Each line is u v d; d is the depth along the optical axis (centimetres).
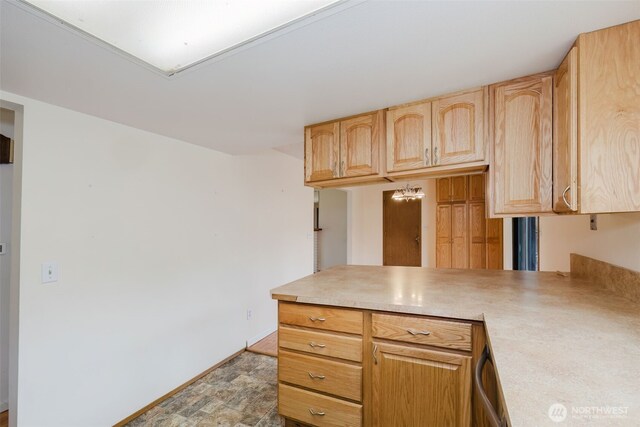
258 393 226
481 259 480
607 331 104
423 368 138
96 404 182
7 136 205
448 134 163
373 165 186
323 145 204
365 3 93
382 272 229
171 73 136
